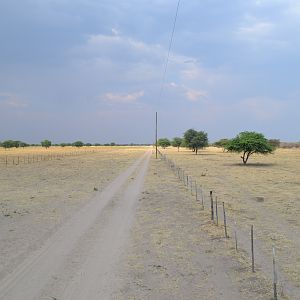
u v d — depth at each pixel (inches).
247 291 390.0
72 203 960.3
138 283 414.3
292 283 414.3
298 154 4185.5
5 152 4923.7
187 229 670.5
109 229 671.1
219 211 839.7
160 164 2554.1
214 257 506.6
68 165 2476.6
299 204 933.8
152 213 823.7
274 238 604.7
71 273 445.7
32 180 1536.7
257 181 1491.1
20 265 474.0
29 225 703.1
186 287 402.6
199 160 3058.6
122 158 3442.4
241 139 2536.9
